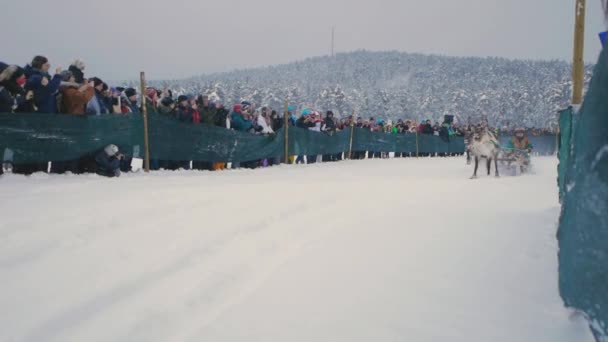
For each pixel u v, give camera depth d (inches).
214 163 419.8
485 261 140.4
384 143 852.0
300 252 151.8
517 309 108.3
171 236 162.6
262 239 167.6
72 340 94.6
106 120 306.5
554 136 1439.5
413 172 509.7
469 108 4296.3
